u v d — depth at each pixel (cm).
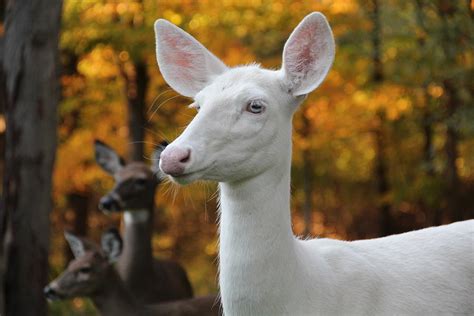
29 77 1034
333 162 2272
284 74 519
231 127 493
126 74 1756
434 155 1770
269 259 504
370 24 1617
